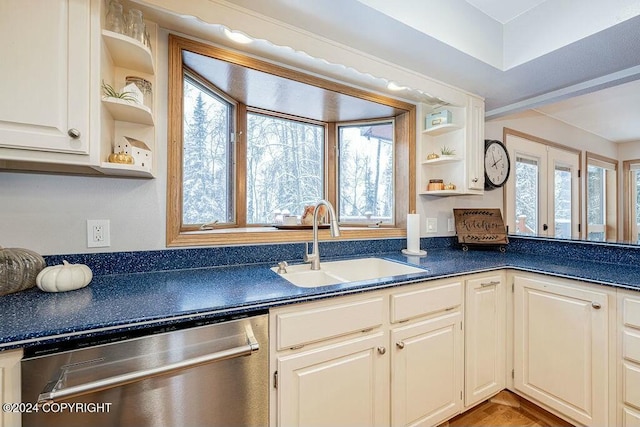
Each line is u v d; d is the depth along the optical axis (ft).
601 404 4.30
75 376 2.33
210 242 4.71
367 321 3.84
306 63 5.11
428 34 4.61
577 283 4.58
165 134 4.31
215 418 2.87
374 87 6.07
